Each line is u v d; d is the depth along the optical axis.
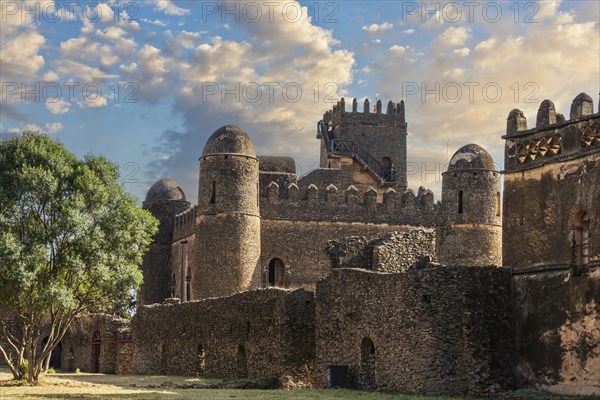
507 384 36.69
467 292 37.06
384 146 106.56
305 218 81.81
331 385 41.50
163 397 36.81
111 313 76.69
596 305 33.47
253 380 45.31
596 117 34.31
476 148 83.31
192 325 54.62
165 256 89.56
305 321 46.31
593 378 33.38
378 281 40.03
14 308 45.97
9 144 44.84
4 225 42.75
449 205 82.56
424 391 37.16
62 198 44.22
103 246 44.56
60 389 41.44
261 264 80.12
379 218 83.12
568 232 35.09
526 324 36.59
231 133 78.56
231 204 77.19
